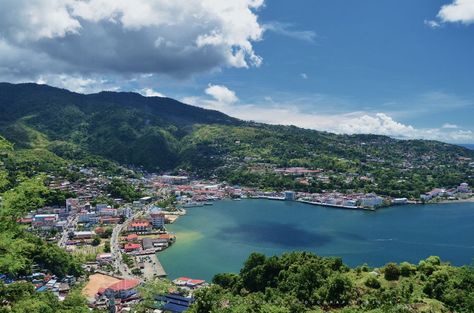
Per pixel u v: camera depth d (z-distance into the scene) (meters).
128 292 162.25
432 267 128.25
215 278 166.62
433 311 99.50
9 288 65.75
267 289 128.75
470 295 105.25
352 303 112.62
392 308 99.19
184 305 148.00
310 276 125.94
